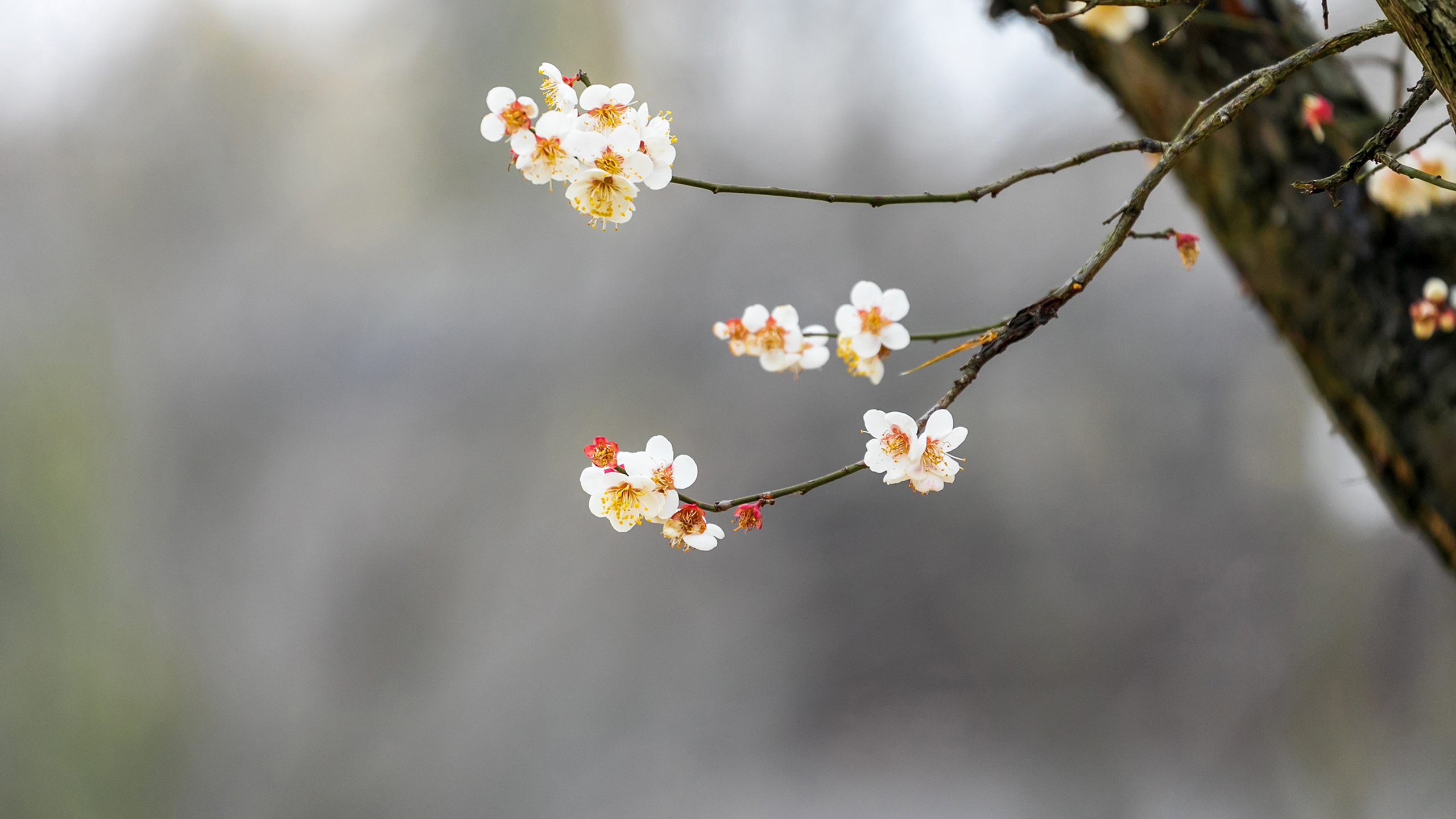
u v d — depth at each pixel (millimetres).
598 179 1624
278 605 9969
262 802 9477
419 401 10320
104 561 9711
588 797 9750
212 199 11148
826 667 10320
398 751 9766
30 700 9102
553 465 10172
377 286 10891
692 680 10188
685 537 1630
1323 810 8438
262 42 11352
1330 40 1571
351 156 11391
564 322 10414
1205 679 9352
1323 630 8609
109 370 10312
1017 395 10047
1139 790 9453
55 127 11000
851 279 10117
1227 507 9422
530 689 9938
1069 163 1605
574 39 11125
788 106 10727
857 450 10062
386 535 10086
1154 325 9750
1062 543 9953
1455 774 7676
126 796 9188
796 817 9555
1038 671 10016
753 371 10109
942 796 9711
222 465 10203
